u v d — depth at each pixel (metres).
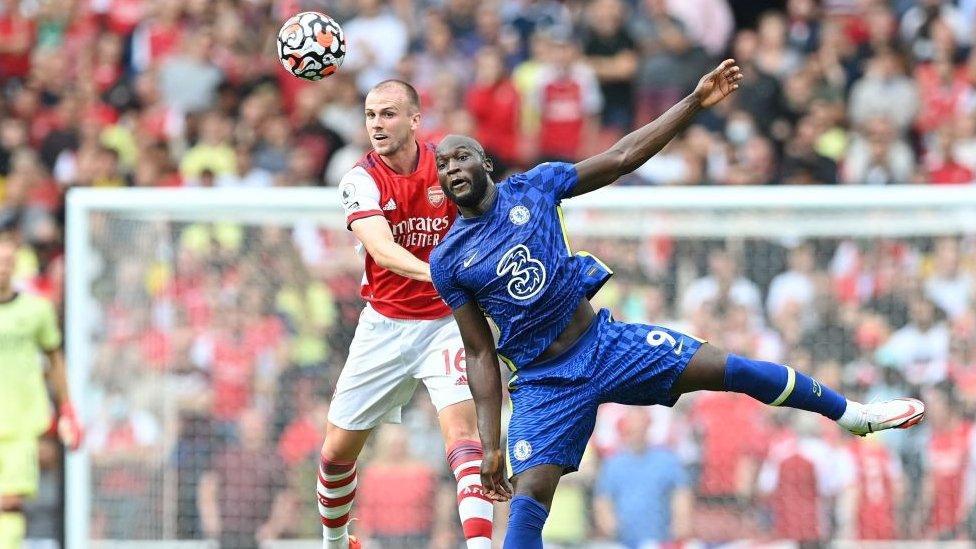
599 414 42.34
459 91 60.91
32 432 42.31
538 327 25.72
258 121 59.09
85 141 60.59
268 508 42.69
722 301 42.50
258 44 63.31
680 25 60.19
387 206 27.88
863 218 42.59
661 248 42.81
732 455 41.81
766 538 41.62
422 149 28.28
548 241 25.61
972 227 42.28
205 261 43.31
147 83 61.84
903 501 41.50
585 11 62.31
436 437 42.50
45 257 56.56
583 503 42.03
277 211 43.47
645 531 41.88
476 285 25.70
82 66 63.97
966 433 41.50
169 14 64.50
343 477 30.64
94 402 42.78
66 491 42.38
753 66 58.78
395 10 63.31
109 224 43.25
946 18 62.69
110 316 43.03
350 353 29.70
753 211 42.72
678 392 25.83
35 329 42.38
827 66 59.56
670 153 56.59
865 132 57.03
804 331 42.31
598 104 60.16
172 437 42.78
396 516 42.28
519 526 25.28
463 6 62.94
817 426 41.75
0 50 65.12
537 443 25.56
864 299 42.34
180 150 60.38
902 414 26.14
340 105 59.16
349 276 43.38
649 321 42.53
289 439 42.81
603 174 26.17
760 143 56.12
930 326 42.12
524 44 62.06
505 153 58.66
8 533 41.81
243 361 43.06
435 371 28.73
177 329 43.09
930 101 59.72
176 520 42.62
